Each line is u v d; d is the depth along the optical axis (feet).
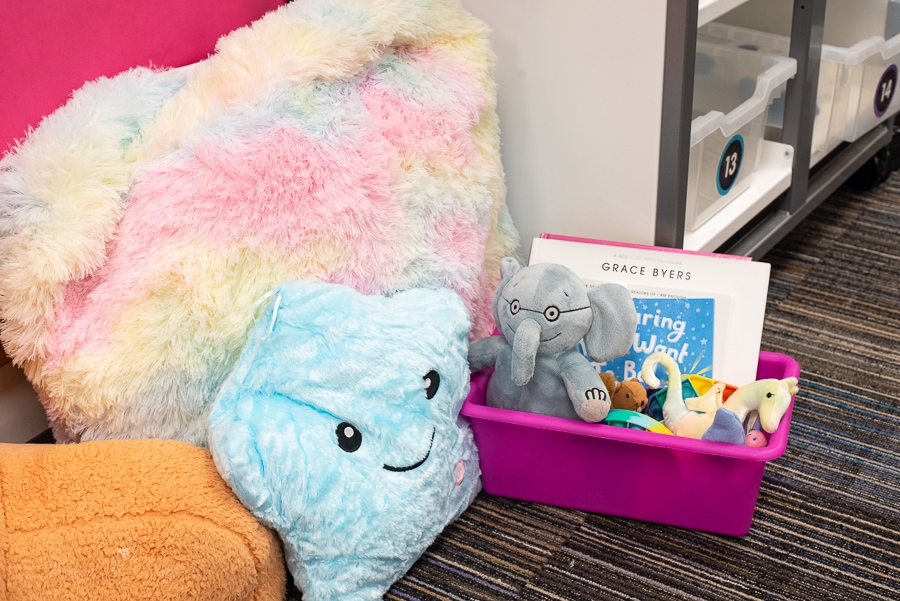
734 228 4.05
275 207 2.88
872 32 4.89
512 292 2.96
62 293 2.74
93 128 2.90
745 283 3.32
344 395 2.76
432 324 2.95
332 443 2.71
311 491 2.64
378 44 3.17
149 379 2.82
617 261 3.43
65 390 2.80
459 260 3.35
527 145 3.82
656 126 3.43
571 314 2.88
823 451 3.50
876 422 3.64
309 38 3.07
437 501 2.89
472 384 3.27
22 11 2.91
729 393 3.14
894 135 5.49
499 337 3.18
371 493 2.71
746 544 3.07
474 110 3.38
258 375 2.75
